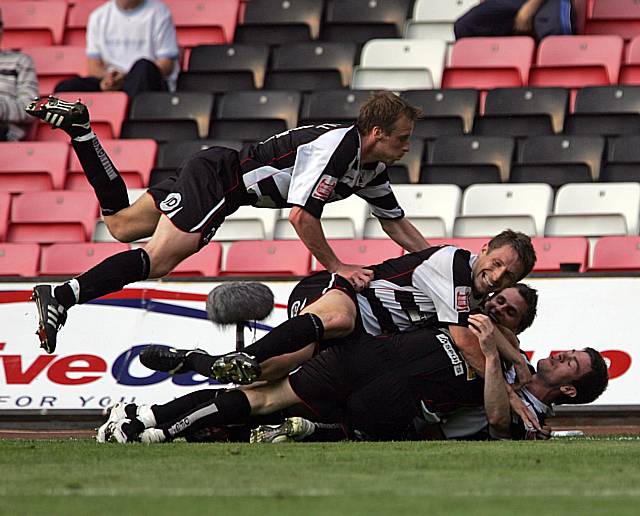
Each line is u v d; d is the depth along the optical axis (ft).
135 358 88.69
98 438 63.16
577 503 37.60
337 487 41.75
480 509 36.14
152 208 65.51
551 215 107.45
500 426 65.21
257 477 44.75
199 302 89.71
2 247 109.19
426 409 64.64
